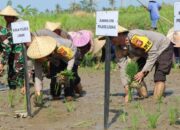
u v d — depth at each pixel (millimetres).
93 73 16984
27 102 10234
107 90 8891
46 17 32250
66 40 11289
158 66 11219
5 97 12609
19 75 13461
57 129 9195
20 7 20281
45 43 10695
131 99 11320
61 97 12273
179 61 17375
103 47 16984
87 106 11109
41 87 11109
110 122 9500
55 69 11531
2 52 13422
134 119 9172
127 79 11109
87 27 30297
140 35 10820
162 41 11141
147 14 32094
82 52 13234
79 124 9469
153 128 8992
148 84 14289
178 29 8469
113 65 17562
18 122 9875
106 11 8609
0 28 13023
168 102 11195
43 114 10445
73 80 11516
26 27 9867
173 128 8969
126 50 10930
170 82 14570
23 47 10070
